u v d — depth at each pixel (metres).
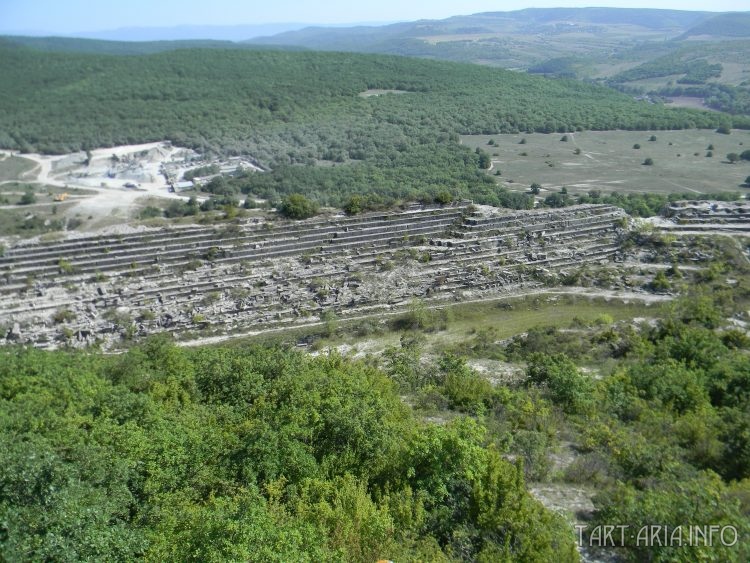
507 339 53.19
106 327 56.09
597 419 29.33
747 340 43.22
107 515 17.84
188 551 16.17
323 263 64.81
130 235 63.31
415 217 70.19
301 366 35.47
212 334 57.47
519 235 70.31
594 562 17.44
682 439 26.09
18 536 15.73
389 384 35.06
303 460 21.80
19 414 27.16
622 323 52.97
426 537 18.02
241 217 68.12
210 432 24.78
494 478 19.78
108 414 27.34
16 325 54.59
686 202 77.25
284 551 15.68
